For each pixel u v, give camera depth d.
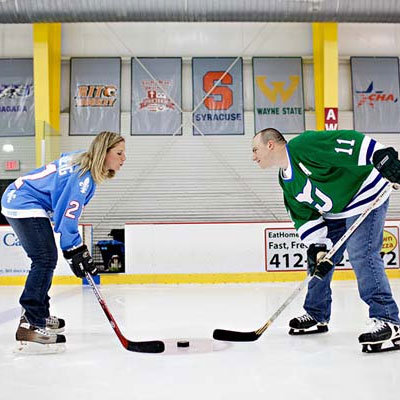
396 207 8.36
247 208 8.43
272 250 6.34
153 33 8.58
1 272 6.41
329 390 1.59
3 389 1.66
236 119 8.52
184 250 6.34
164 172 8.45
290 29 8.63
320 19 7.02
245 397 1.53
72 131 8.42
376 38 8.68
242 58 8.58
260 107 8.52
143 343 2.15
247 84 8.59
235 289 5.44
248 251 6.33
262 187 8.45
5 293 5.38
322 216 2.43
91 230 6.67
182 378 1.75
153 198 8.41
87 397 1.56
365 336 2.08
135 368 1.90
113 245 6.73
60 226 2.16
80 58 8.49
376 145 2.12
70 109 8.44
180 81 8.54
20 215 2.20
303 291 5.09
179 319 3.23
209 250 6.33
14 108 8.35
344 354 2.09
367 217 2.19
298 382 1.69
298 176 2.26
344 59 8.62
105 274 6.36
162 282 6.31
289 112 8.54
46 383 1.72
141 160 8.45
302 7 6.88
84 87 8.48
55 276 6.33
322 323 2.54
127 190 8.39
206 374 1.80
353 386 1.63
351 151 2.13
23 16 6.94
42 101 7.75
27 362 2.03
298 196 2.33
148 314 3.50
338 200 2.25
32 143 8.28
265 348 2.22
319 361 1.97
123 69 8.58
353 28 8.65
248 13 6.91
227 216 8.42
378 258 2.20
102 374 1.82
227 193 8.45
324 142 2.17
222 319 3.21
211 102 8.53
